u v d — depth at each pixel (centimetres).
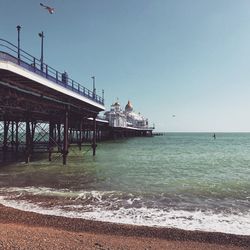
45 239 958
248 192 1822
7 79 2031
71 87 2994
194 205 1505
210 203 1546
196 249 970
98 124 7681
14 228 1080
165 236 1081
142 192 1792
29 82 2203
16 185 1959
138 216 1312
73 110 3622
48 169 2733
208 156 4728
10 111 2859
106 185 2006
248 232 1128
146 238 1059
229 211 1399
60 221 1222
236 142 11062
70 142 5312
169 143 9512
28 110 2727
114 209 1415
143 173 2627
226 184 2098
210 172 2777
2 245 865
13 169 2698
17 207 1423
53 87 2503
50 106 2906
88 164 3191
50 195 1673
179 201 1583
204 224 1214
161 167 3123
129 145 7600
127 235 1087
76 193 1736
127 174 2544
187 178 2367
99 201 1561
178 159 4147
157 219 1273
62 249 873
